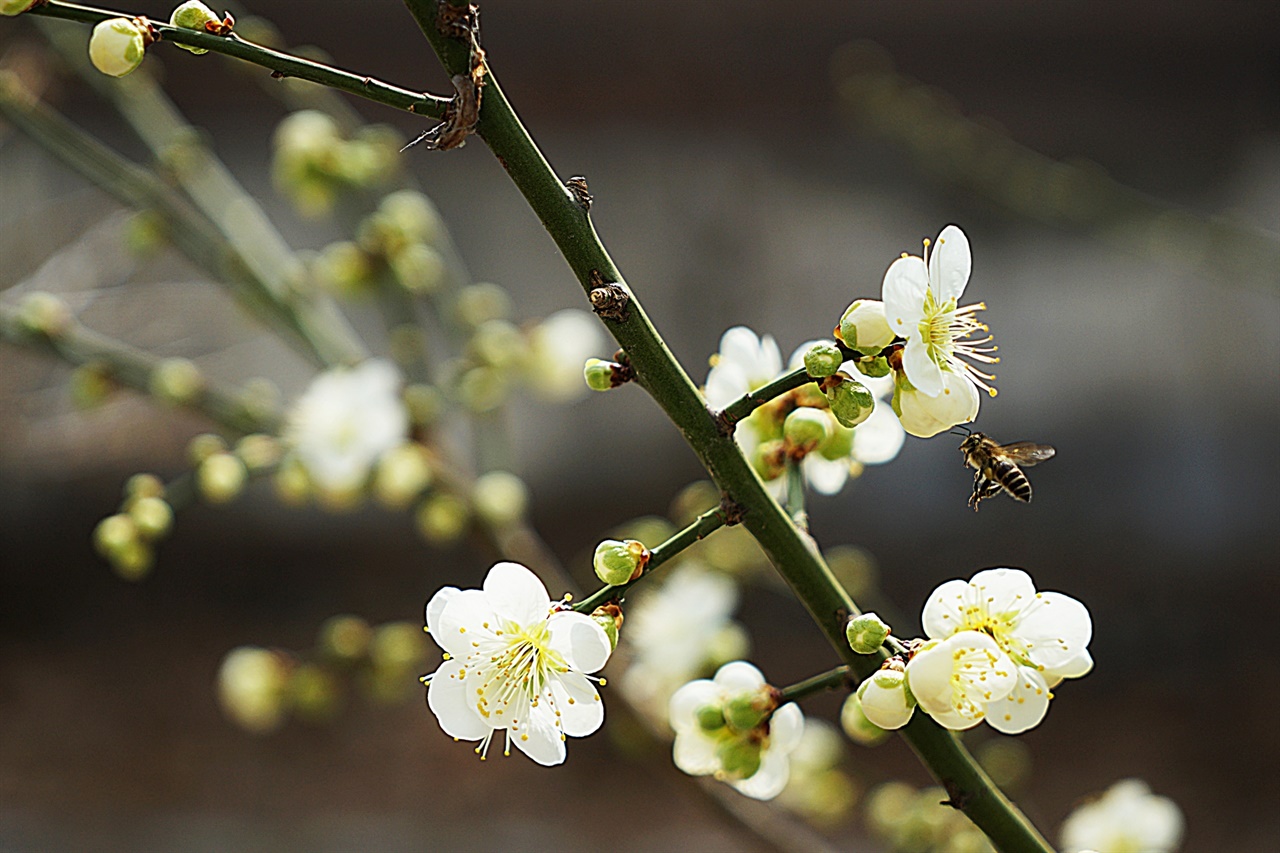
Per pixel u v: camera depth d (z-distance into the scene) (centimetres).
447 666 64
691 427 64
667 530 88
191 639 203
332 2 181
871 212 207
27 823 166
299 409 91
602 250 64
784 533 64
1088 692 195
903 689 63
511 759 181
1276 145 205
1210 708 188
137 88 100
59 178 172
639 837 166
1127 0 196
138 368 92
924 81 200
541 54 195
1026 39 199
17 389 156
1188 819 167
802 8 194
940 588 65
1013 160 144
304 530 214
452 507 91
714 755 67
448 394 97
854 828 152
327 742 184
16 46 108
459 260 203
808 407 68
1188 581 205
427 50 186
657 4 192
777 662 192
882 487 211
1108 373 211
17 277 161
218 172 100
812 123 204
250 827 167
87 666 197
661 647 81
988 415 211
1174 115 205
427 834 167
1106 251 209
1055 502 210
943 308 64
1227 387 211
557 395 100
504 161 63
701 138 204
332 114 101
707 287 207
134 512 83
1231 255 133
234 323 161
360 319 183
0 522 203
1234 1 197
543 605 64
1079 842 79
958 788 65
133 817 167
